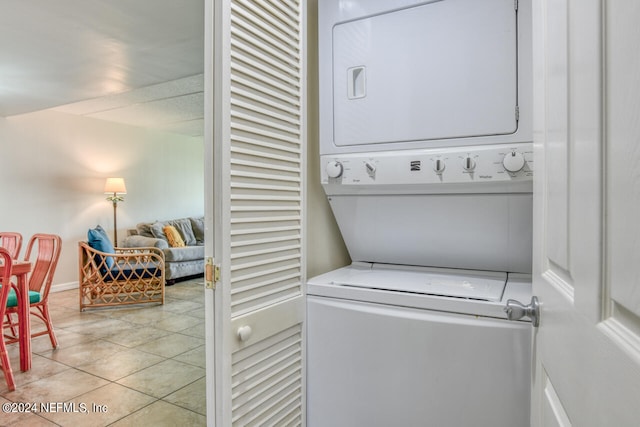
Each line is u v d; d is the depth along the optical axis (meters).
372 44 1.51
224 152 1.11
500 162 1.32
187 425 2.12
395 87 1.48
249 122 1.20
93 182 5.69
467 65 1.36
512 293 1.30
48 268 3.19
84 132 5.57
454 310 1.23
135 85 3.84
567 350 0.62
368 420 1.36
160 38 2.77
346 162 1.56
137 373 2.76
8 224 4.86
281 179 1.34
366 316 1.35
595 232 0.48
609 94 0.44
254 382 1.22
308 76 1.68
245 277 1.18
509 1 1.30
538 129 0.87
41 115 5.14
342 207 1.69
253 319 1.21
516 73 1.30
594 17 0.48
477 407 1.19
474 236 1.53
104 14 2.42
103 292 4.50
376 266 1.79
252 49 1.21
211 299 1.12
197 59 3.18
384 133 1.50
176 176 6.90
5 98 4.18
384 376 1.33
